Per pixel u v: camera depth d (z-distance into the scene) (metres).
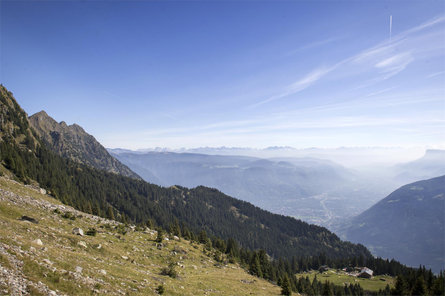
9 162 124.12
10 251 22.59
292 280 111.75
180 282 42.16
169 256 61.12
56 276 22.25
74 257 31.17
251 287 60.06
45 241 35.16
